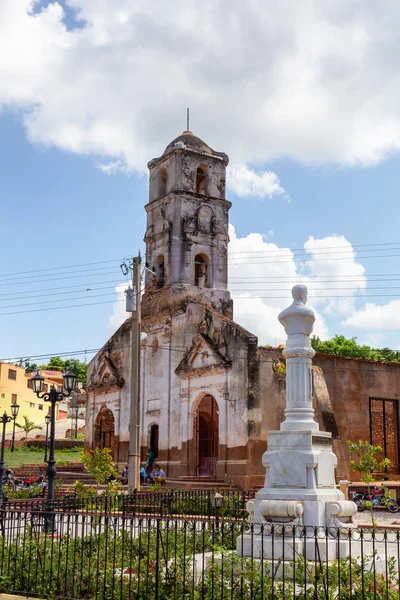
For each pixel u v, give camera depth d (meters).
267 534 11.07
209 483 31.70
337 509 11.73
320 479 12.32
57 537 12.38
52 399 19.73
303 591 9.23
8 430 73.62
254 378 32.75
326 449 12.80
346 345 62.44
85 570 10.67
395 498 26.88
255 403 32.44
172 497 21.03
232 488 28.55
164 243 40.38
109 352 44.62
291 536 11.45
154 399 39.53
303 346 13.13
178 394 37.41
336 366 35.94
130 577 9.73
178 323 38.38
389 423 37.22
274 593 9.11
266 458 12.63
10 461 50.38
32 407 79.25
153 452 38.72
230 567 9.90
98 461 27.23
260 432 32.28
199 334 35.88
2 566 11.16
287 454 12.41
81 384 93.50
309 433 12.47
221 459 33.09
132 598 9.73
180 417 36.94
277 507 11.68
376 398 36.59
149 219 42.38
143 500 20.61
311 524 11.62
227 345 34.22
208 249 40.72
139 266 27.72
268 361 33.59
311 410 12.98
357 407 35.91
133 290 27.36
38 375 20.53
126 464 41.09
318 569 9.54
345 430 35.25
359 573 9.55
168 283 39.62
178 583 9.77
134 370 26.52
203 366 35.53
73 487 30.53
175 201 40.38
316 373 33.88
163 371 38.94
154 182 43.12
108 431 44.69
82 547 10.60
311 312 13.27
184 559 9.44
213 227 41.03
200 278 40.69
